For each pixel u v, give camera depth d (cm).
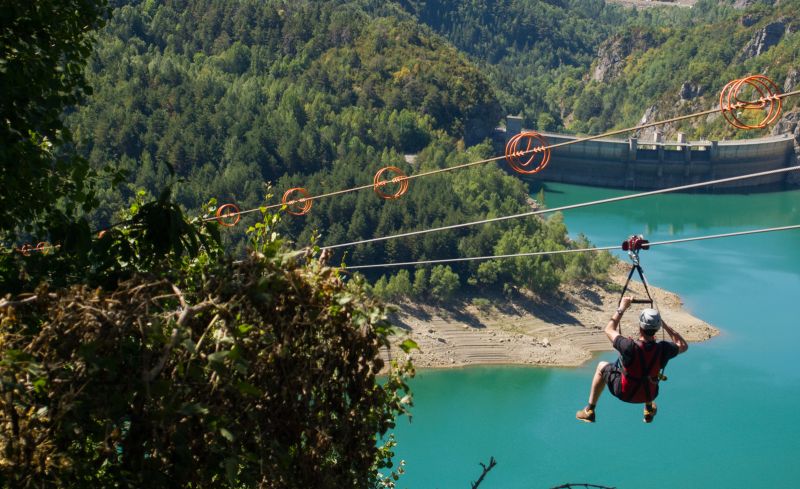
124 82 16462
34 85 1080
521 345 9731
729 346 9181
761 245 13812
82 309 718
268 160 14738
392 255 12206
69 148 1115
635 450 6625
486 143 19938
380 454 1169
